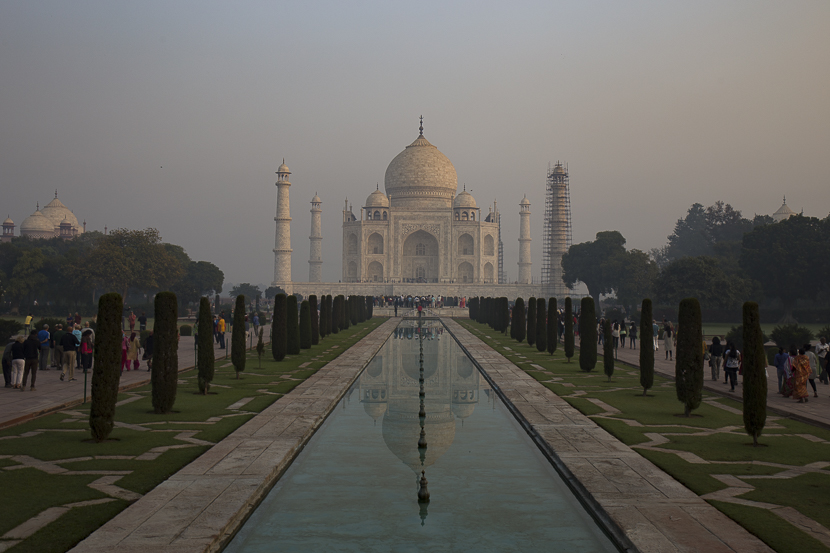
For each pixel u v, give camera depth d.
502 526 15.65
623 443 22.42
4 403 28.66
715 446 21.92
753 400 21.95
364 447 22.98
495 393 35.88
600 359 52.03
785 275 105.06
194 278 143.62
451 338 75.44
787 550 13.17
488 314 95.00
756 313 22.19
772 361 47.81
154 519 14.70
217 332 59.00
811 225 108.69
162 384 27.11
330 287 157.25
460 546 14.45
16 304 119.62
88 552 12.91
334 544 14.54
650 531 14.13
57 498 16.06
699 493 16.81
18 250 130.38
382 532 15.21
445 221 165.12
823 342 38.25
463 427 26.62
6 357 33.62
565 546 14.50
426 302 146.12
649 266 124.56
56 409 27.86
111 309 22.02
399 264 165.00
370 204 171.00
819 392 33.91
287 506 16.94
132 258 108.06
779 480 17.91
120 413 27.19
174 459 19.77
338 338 71.00
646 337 32.94
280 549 14.23
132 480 17.61
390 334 78.31
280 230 158.25
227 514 15.06
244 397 31.56
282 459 19.94
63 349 36.28
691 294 98.62
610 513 15.26
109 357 21.94
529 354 54.50
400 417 28.64
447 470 20.22
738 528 14.33
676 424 25.67
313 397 31.72
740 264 111.50
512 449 22.91
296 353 52.53
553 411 28.33
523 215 174.62
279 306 48.28
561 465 19.86
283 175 158.00
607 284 133.38
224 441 22.19
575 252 139.00
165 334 27.27
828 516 15.09
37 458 19.80
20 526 14.23
